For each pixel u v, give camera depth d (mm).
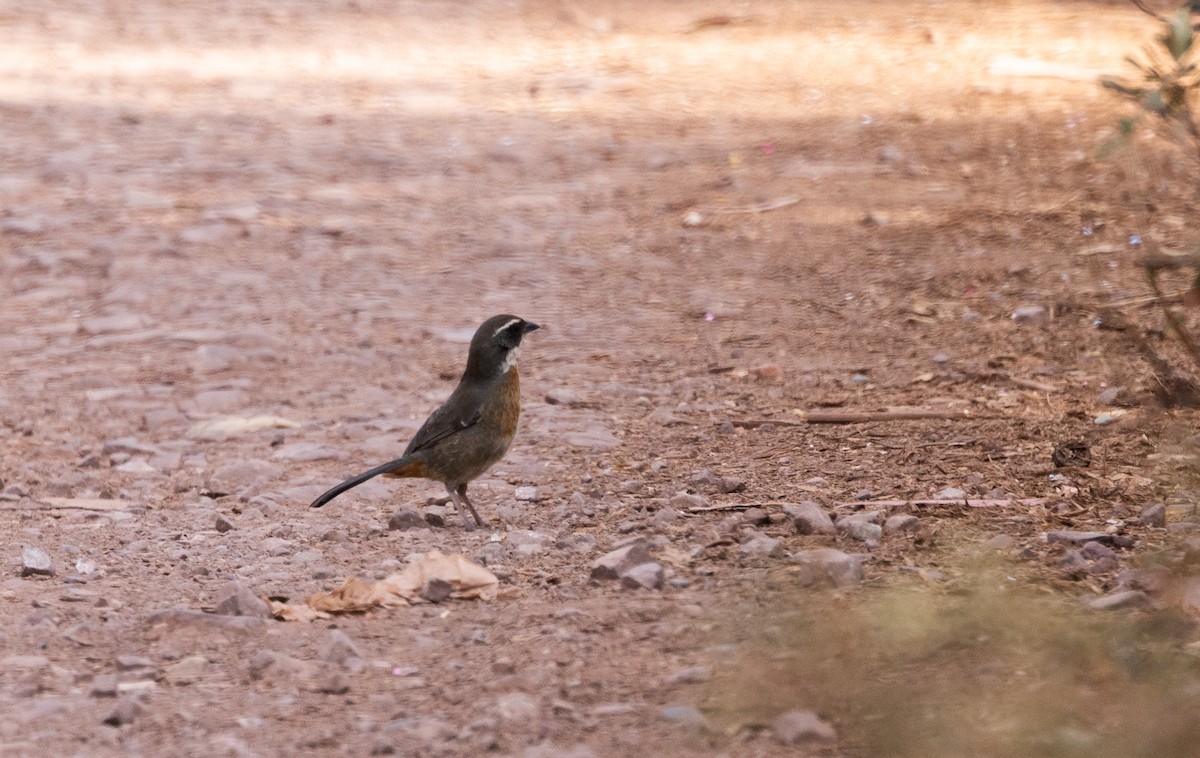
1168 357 12945
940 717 6324
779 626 7551
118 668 7723
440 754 6457
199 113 29203
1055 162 22828
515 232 20547
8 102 29953
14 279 18406
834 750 6312
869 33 36750
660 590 8539
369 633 8133
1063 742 5840
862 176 22953
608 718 6723
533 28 39500
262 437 12852
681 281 18000
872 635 7262
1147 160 22219
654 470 11422
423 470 9906
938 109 27734
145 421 13352
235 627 8242
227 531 10359
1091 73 29984
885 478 10773
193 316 16828
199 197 22609
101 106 29812
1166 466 10516
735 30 38094
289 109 29625
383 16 41875
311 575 9273
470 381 9930
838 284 17453
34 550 9578
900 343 14977
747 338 15500
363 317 16750
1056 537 9078
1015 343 14477
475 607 8500
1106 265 16953
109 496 11398
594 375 14398
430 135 27109
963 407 12617
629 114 28609
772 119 27734
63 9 42812
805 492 10547
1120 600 7695
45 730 6910
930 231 19484
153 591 9047
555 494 10930
